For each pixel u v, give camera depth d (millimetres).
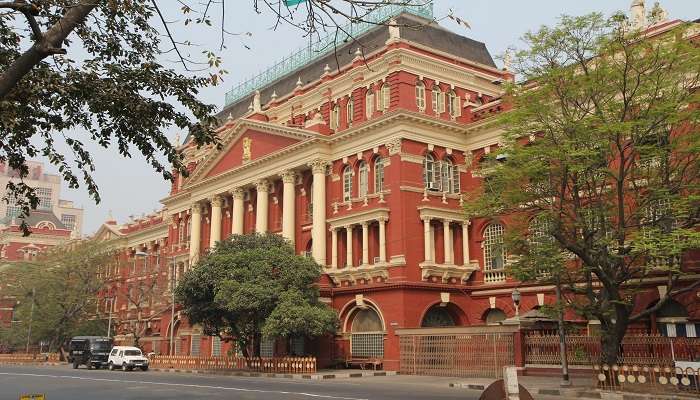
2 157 13500
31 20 9844
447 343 35531
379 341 40281
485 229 42812
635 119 23422
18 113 12797
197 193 59281
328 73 49531
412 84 42750
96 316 73500
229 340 44000
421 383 30141
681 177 23656
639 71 23359
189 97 13352
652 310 24391
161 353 61000
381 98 43781
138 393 24609
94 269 70438
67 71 12922
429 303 40219
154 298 64312
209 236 59156
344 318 42375
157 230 74188
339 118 47219
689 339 27094
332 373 36156
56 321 68312
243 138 53875
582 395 23234
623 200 25297
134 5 12734
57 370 46875
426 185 41625
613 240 23938
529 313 33438
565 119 24812
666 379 21969
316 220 44875
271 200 51844
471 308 42219
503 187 26844
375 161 43188
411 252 40062
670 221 24547
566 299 28141
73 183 13469
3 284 75125
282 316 36438
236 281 38844
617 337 24484
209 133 13586
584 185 25609
